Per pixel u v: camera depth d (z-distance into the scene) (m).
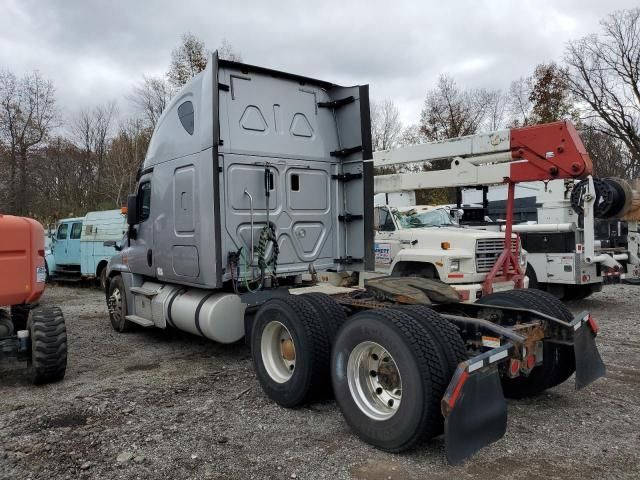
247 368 6.05
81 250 14.98
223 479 3.42
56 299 13.05
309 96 6.59
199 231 5.90
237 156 5.86
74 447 3.93
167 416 4.53
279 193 6.20
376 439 3.75
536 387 4.65
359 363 3.98
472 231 8.36
